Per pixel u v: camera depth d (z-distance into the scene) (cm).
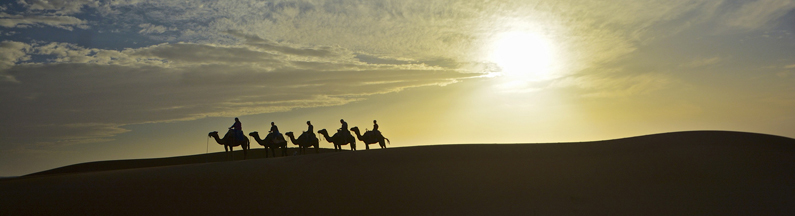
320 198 1238
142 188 1327
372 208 1170
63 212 1137
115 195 1266
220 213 1142
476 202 1184
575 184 1300
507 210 1121
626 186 1278
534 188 1273
